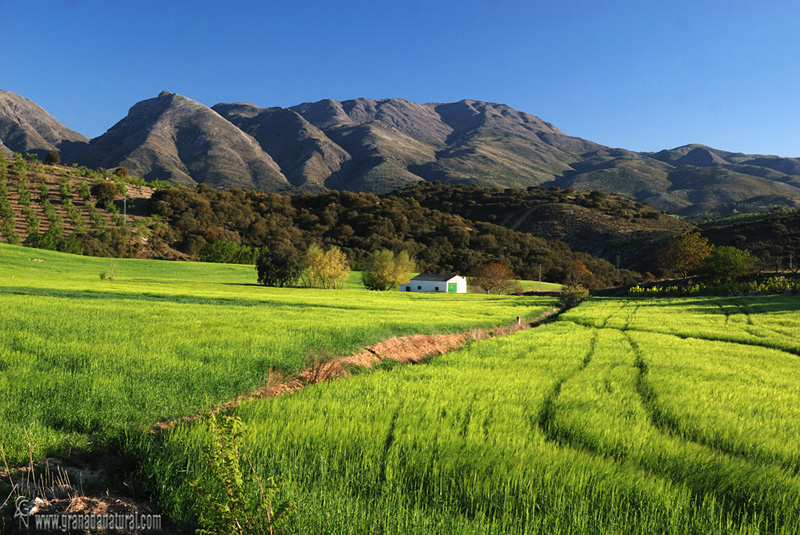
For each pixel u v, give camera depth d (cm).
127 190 14812
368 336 1977
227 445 387
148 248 11269
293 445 692
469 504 537
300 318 2734
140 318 2297
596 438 784
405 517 479
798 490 602
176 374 1120
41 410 800
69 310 2464
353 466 614
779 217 12850
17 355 1227
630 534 479
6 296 3133
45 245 9531
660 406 1045
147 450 636
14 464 601
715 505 568
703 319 3859
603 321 3703
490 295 8288
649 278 11494
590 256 13888
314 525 454
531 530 475
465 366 1585
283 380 1236
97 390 931
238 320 2425
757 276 8006
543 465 654
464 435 780
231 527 372
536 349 2067
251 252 11831
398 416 867
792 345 2305
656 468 673
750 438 822
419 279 9706
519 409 959
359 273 11175
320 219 14825
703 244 8806
